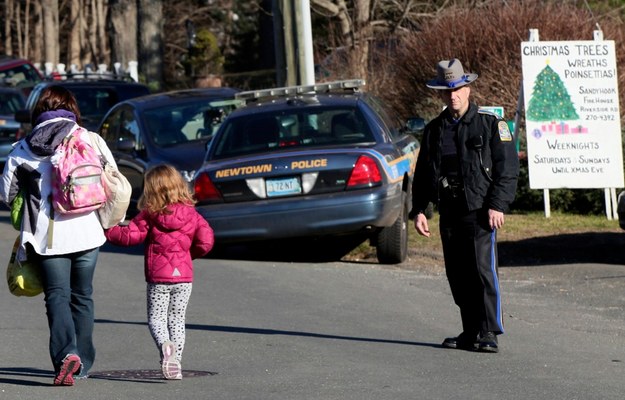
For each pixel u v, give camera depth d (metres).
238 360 16.52
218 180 25.27
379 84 50.16
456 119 16.97
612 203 32.66
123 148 32.41
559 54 32.44
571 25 41.81
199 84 89.38
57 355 14.48
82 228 14.62
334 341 17.98
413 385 14.62
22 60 62.69
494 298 16.89
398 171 25.73
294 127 26.50
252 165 25.17
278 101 27.61
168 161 31.56
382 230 25.91
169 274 15.05
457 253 17.06
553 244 28.33
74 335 14.58
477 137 16.78
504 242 28.86
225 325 19.41
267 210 24.83
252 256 28.20
